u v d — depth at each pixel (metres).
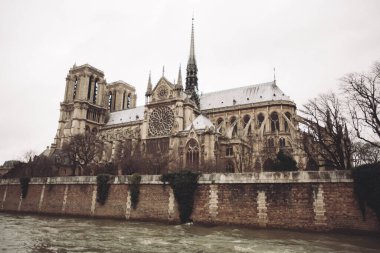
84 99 121.44
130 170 72.00
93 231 34.75
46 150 120.31
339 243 26.75
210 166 66.56
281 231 33.00
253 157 69.56
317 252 23.41
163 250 24.47
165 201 42.19
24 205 60.31
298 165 59.88
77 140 90.81
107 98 141.00
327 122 42.78
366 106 37.47
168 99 93.38
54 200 55.47
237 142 74.69
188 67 113.50
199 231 34.19
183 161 74.75
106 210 47.50
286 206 33.97
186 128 83.00
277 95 95.25
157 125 93.69
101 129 122.25
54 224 41.47
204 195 39.28
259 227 34.81
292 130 80.50
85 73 126.88
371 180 29.80
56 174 88.06
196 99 107.50
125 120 123.06
